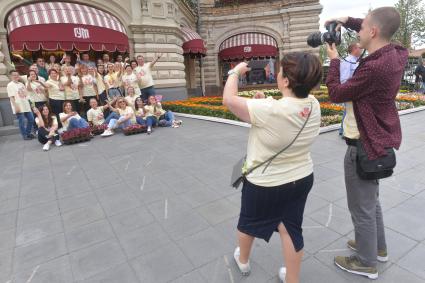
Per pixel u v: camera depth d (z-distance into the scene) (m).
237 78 1.85
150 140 7.08
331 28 2.10
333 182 4.07
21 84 7.93
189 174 4.65
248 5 19.28
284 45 19.27
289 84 1.72
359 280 2.26
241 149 5.92
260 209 1.94
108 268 2.52
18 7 10.30
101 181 4.54
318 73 1.67
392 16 1.80
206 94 20.59
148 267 2.51
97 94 9.48
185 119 10.23
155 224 3.20
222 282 2.31
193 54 17.78
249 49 19.12
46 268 2.56
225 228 3.06
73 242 2.94
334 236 2.82
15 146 7.29
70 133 7.07
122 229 3.13
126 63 9.72
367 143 1.92
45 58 12.14
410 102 10.77
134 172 4.88
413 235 2.77
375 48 1.89
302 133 1.74
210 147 6.18
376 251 2.21
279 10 18.83
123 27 12.58
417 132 6.77
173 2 13.96
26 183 4.61
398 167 4.53
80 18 10.67
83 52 12.67
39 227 3.26
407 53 1.95
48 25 9.98
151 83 10.35
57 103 8.29
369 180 2.03
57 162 5.65
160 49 13.65
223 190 4.00
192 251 2.70
